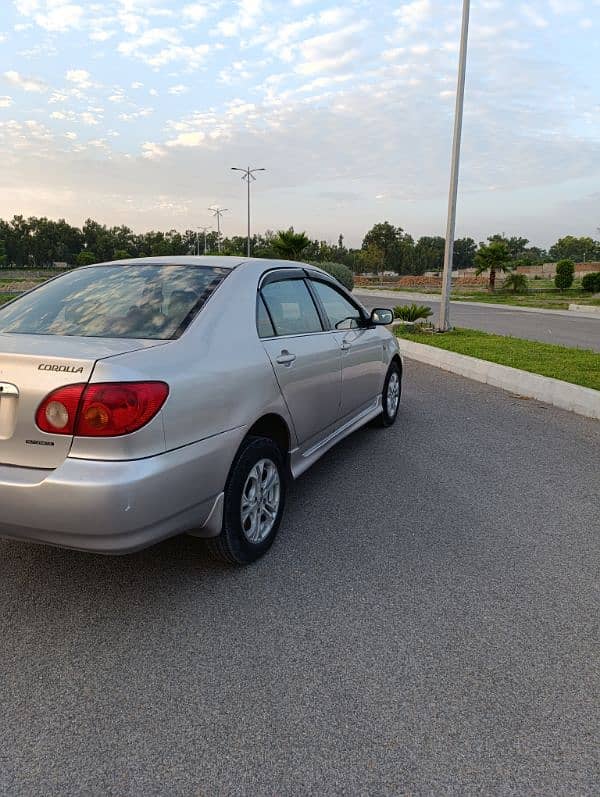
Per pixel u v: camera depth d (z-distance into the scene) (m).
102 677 2.45
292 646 2.66
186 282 3.50
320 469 5.03
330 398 4.45
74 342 2.83
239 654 2.60
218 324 3.22
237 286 3.53
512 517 4.08
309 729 2.19
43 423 2.52
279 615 2.90
